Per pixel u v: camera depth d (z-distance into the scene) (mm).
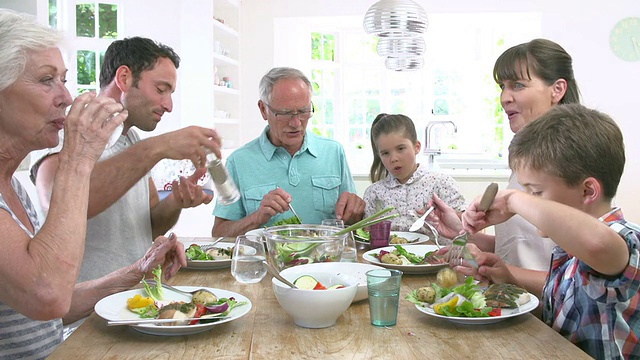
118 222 2250
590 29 5949
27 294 1168
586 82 5992
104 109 1274
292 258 1734
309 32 6551
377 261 1960
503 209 1487
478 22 6504
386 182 3039
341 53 6816
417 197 2930
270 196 2432
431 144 6613
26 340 1418
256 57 6246
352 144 6918
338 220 2266
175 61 2436
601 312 1340
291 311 1345
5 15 1293
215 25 5473
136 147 1855
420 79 6797
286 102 2637
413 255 1990
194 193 2359
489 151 6770
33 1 3973
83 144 1265
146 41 2348
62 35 1394
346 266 1631
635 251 1267
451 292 1456
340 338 1282
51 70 1343
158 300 1500
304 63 6531
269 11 6199
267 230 1959
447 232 2178
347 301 1356
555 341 1257
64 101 1377
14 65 1279
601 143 1335
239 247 1756
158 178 4844
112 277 1626
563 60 1983
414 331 1325
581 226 1247
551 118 1406
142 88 2324
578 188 1366
